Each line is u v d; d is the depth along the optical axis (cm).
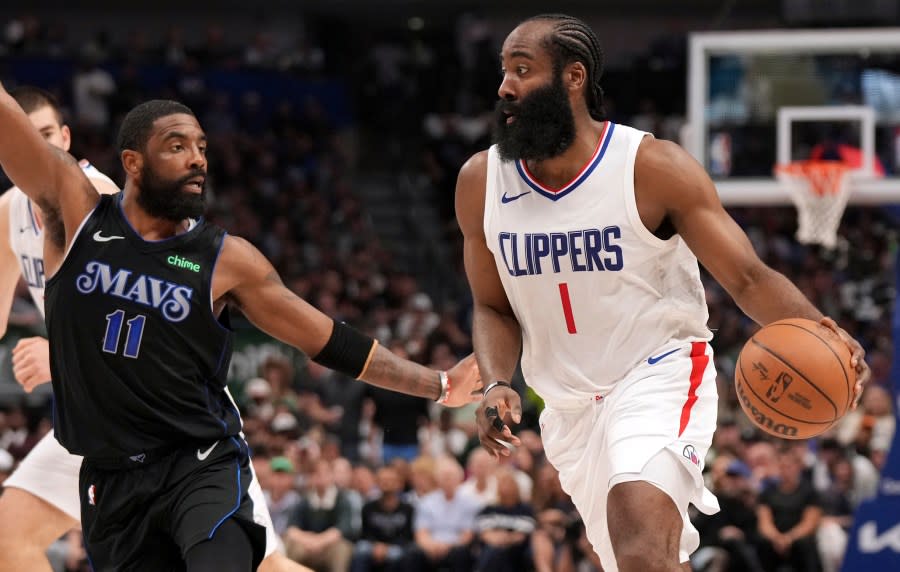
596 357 1281
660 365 1260
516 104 1244
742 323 4731
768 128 3164
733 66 3183
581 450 1320
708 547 2931
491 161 1300
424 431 3734
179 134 1184
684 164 1223
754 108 3169
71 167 1228
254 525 1209
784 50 3169
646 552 1160
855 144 3144
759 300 1227
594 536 1346
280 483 3081
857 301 4981
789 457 3008
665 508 1184
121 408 1193
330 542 3008
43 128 1542
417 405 3753
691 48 3197
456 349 4328
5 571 1475
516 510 2933
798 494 2978
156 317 1183
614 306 1264
